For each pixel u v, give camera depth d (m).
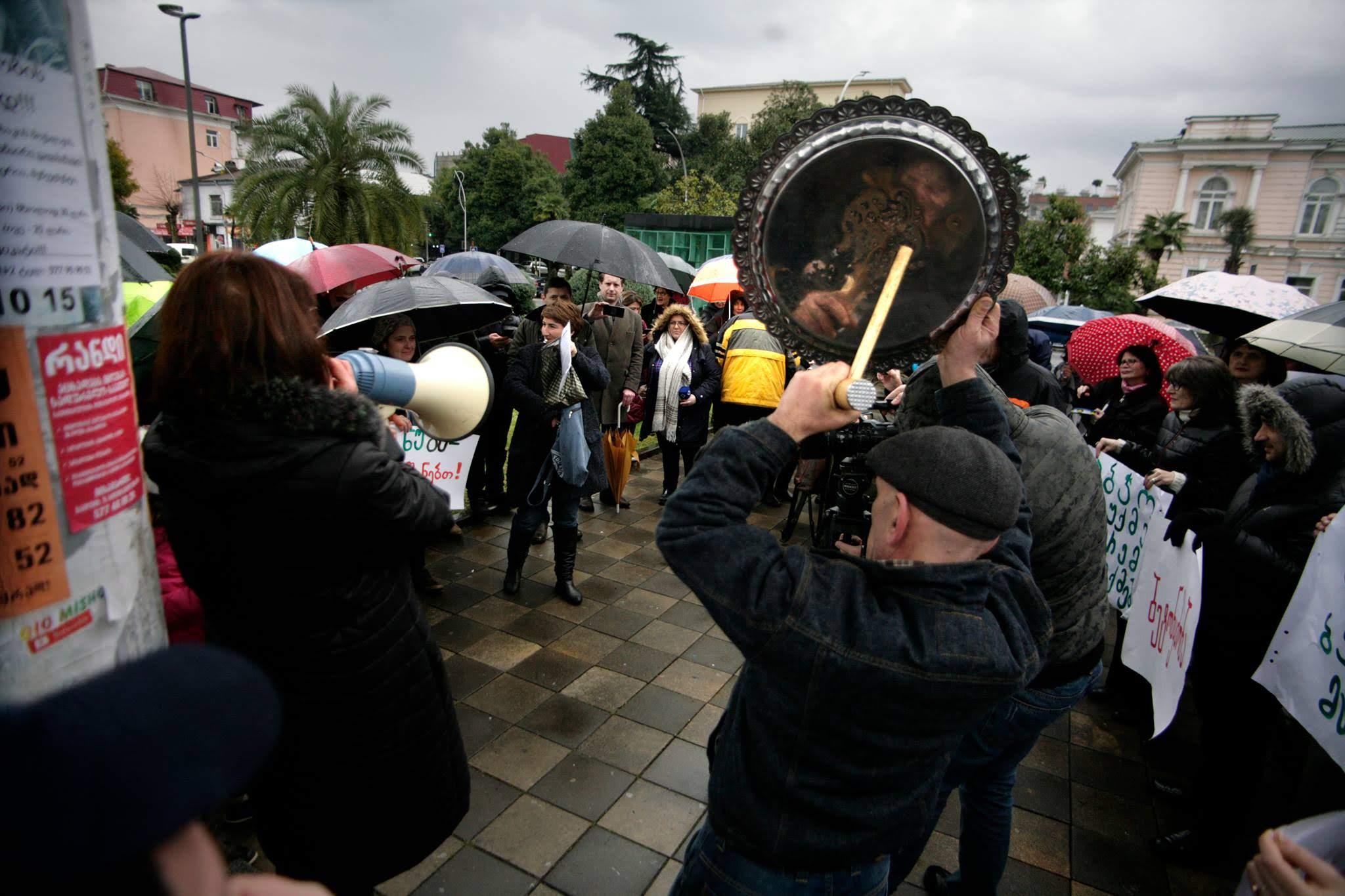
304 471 1.32
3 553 0.76
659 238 25.41
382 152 27.30
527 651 3.67
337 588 1.43
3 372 0.74
